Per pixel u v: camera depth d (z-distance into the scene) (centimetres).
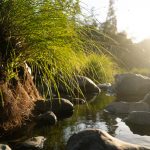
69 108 539
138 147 333
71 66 446
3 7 381
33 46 397
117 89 910
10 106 415
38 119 456
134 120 479
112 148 319
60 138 393
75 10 389
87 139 334
